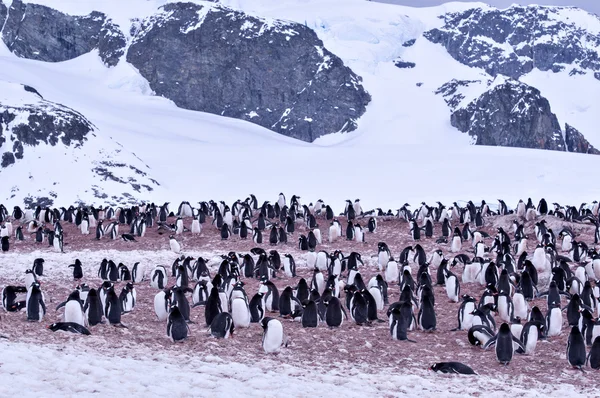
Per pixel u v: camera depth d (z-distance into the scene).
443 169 101.44
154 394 11.91
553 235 34.50
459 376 15.46
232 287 23.39
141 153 118.06
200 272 27.69
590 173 99.44
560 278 24.67
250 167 107.25
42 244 40.25
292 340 18.67
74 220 50.94
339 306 20.31
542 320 19.73
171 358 15.57
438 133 199.00
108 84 195.62
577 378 15.66
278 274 30.03
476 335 18.44
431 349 18.27
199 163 110.75
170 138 139.00
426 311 20.00
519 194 88.12
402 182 94.69
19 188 90.12
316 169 104.38
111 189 91.50
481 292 25.92
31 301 19.05
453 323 21.28
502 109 199.12
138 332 18.77
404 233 41.41
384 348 18.20
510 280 25.62
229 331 18.41
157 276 27.61
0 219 51.16
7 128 98.50
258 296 20.70
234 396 12.20
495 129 196.50
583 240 37.62
